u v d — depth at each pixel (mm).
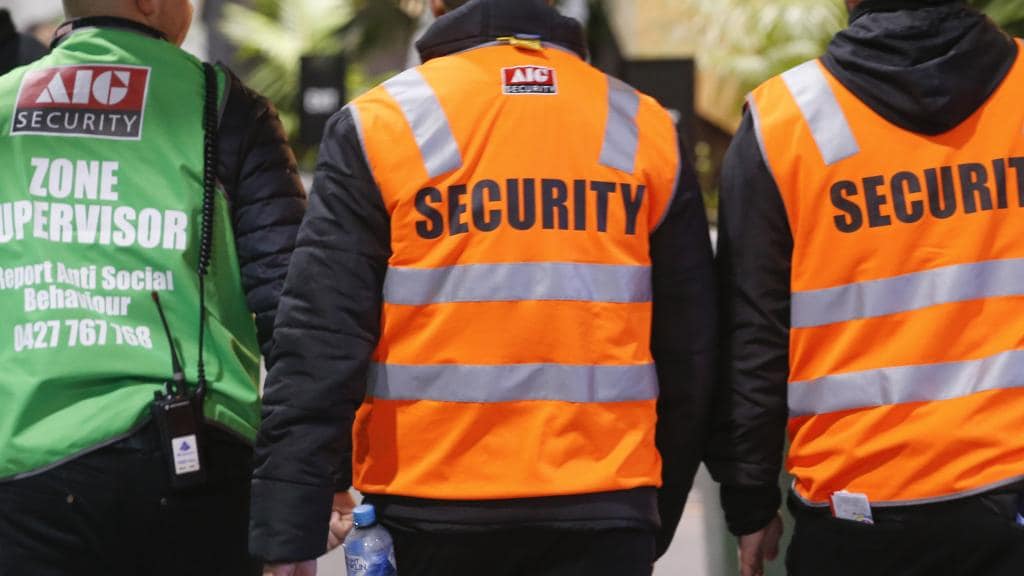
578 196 6504
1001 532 6543
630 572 6438
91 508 7059
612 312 6496
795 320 7078
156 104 7398
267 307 7551
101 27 7484
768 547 8070
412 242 6441
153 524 7191
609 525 6355
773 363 7273
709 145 37344
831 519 6992
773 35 35406
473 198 6430
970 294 6684
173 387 7188
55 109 7312
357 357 6484
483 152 6477
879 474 6777
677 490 7312
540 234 6438
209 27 45750
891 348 6793
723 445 7512
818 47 34938
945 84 6727
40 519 7051
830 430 6980
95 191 7234
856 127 6914
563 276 6430
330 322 6465
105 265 7191
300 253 6578
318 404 6445
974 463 6570
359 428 6816
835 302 6926
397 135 6465
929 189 6773
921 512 6672
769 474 7500
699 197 6934
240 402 7406
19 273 7164
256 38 41125
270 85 40594
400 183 6438
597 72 6840
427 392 6457
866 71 6918
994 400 6594
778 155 7031
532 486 6324
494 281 6406
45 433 7012
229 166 7531
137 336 7180
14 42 9859
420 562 6531
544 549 6441
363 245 6508
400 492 6465
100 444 7027
